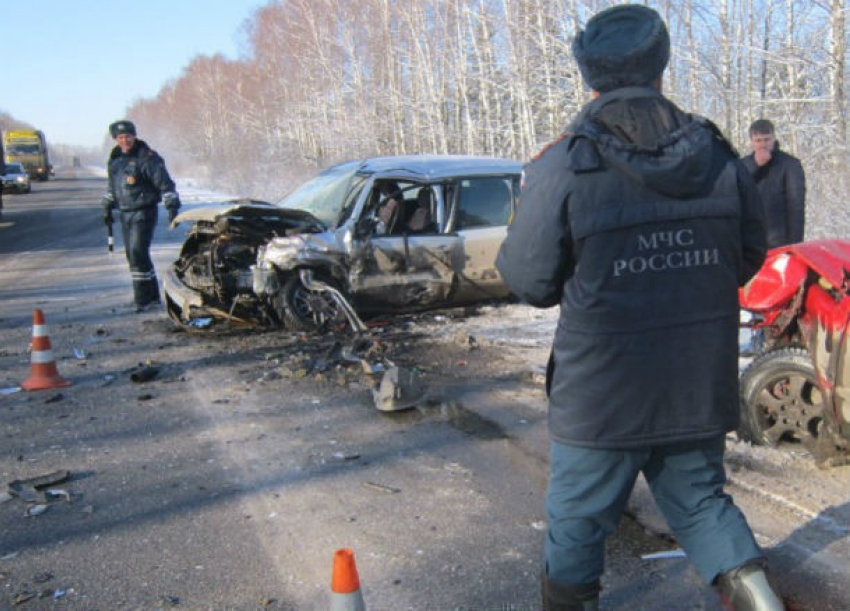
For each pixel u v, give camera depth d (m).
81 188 47.62
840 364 3.77
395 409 5.31
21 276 12.90
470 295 8.39
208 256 7.89
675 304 2.27
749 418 4.37
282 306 7.64
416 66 31.42
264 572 3.30
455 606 3.02
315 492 4.09
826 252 3.99
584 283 2.29
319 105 40.78
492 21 24.88
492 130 25.28
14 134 56.12
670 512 2.46
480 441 4.79
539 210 2.30
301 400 5.68
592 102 2.39
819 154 13.22
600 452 2.32
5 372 6.51
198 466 4.47
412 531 3.64
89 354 7.09
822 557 3.27
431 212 8.20
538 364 6.38
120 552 3.49
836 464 4.08
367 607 3.02
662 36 2.34
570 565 2.40
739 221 2.35
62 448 4.77
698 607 2.97
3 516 3.86
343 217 7.98
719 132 2.39
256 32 49.03
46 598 3.12
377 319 8.13
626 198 2.25
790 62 13.67
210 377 6.29
